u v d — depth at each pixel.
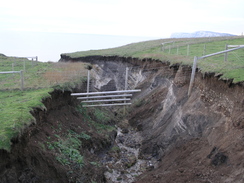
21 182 7.10
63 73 17.86
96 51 41.06
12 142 7.25
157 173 10.84
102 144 14.27
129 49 35.72
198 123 11.77
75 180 9.52
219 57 17.77
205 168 8.94
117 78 29.70
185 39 39.97
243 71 11.69
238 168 7.78
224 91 11.22
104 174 11.67
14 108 9.66
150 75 23.05
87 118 16.16
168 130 13.95
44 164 8.63
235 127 9.23
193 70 13.80
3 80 17.00
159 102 18.31
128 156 13.82
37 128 10.03
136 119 19.14
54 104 12.95
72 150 10.98
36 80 15.70
